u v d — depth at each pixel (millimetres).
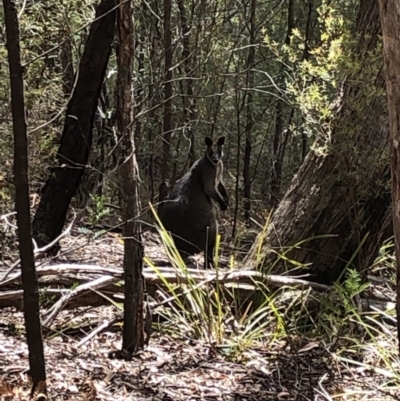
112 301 5270
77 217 4141
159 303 5340
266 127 18938
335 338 5348
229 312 5645
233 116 17172
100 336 5172
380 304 6258
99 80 7625
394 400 4324
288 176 18156
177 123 13680
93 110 7703
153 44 12641
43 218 7625
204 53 12016
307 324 5730
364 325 5250
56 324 5348
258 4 14672
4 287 5398
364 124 5840
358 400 4316
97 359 4676
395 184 3139
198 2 13430
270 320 5480
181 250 8398
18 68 3127
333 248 6336
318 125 5957
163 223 8453
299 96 5977
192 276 5727
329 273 6387
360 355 5094
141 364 4652
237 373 4695
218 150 8727
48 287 5492
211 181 8523
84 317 5555
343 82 5992
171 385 4348
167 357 4828
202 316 5355
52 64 9734
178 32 12453
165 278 5617
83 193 9688
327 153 5949
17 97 3133
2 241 7301
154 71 11312
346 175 5961
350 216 6188
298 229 6422
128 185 4496
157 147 13734
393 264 7762
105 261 7602
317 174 6441
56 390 3980
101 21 7422
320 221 6348
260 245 6340
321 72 5727
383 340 5355
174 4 13781
